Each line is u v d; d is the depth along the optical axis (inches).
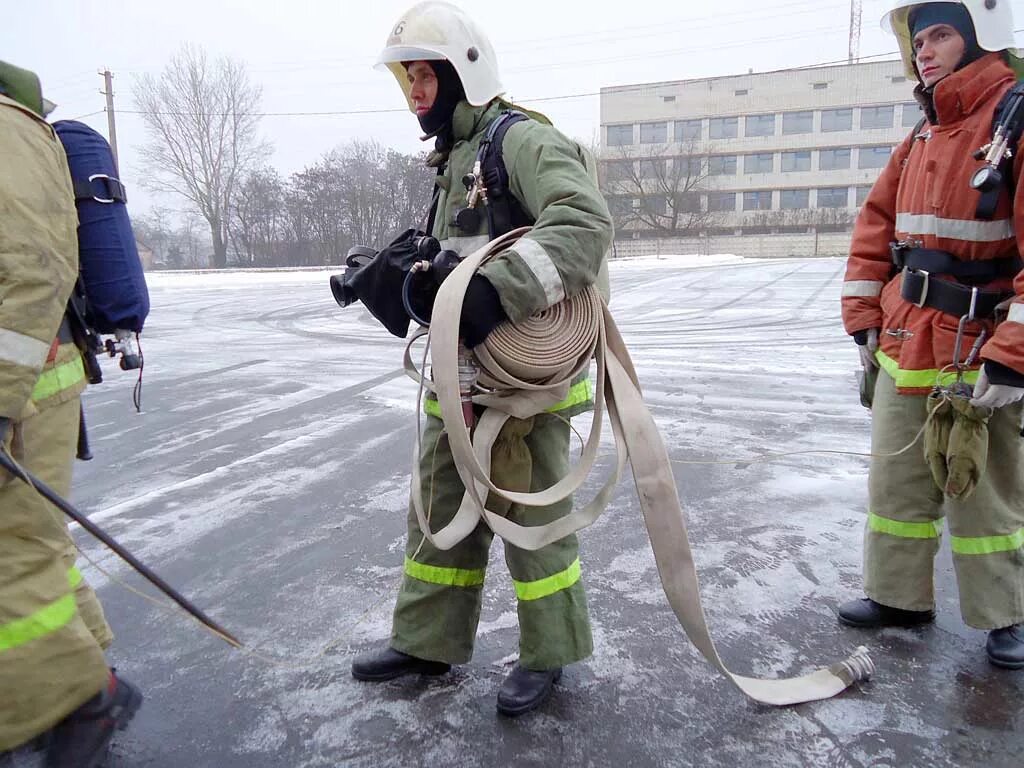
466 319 78.2
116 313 87.2
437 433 94.6
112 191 86.5
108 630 90.4
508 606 119.4
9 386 68.0
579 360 86.7
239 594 126.0
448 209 92.4
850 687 95.7
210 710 94.8
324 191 2237.9
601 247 81.5
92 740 78.2
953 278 97.0
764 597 119.1
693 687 96.8
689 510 155.9
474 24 90.2
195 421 245.8
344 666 103.8
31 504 73.9
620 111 2564.0
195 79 2053.4
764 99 2459.4
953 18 93.5
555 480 92.4
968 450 92.5
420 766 83.7
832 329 413.1
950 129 96.0
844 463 184.9
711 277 921.5
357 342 433.4
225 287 1071.0
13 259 67.9
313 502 168.4
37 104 78.2
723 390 265.3
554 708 93.0
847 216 2351.1
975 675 97.5
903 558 105.7
